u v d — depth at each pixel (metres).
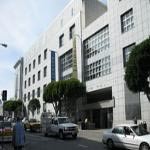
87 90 46.34
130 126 17.55
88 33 47.66
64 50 56.78
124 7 38.06
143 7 34.47
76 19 52.06
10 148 19.00
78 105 48.12
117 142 17.81
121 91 37.12
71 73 53.72
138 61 21.89
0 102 29.50
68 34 55.28
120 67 37.84
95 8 50.84
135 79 22.03
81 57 48.72
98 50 44.62
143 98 32.91
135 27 35.56
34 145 21.52
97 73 44.25
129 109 35.16
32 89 77.94
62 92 45.03
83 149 18.52
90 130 40.09
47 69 65.88
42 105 67.69
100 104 41.97
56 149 18.83
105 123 43.00
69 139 26.50
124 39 37.50
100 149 18.42
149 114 31.84
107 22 42.06
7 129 23.11
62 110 48.69
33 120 42.12
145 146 15.91
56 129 27.95
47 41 67.56
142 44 22.25
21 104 82.38
